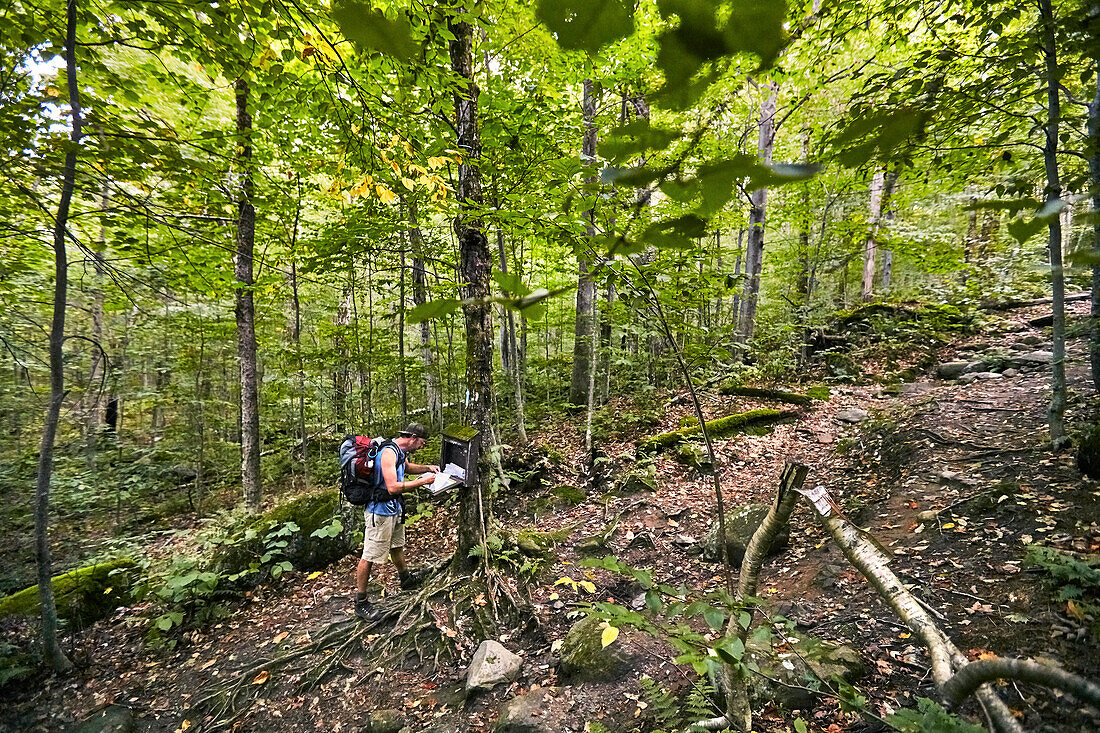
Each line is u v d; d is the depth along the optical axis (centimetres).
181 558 458
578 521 505
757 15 31
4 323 493
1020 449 402
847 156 33
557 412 898
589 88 569
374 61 219
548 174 344
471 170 365
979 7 233
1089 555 270
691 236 39
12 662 361
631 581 388
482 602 379
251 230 500
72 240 316
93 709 344
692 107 36
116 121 284
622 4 32
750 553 159
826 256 794
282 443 1035
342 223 484
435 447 723
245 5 197
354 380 1008
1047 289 952
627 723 262
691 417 712
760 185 34
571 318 977
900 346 843
